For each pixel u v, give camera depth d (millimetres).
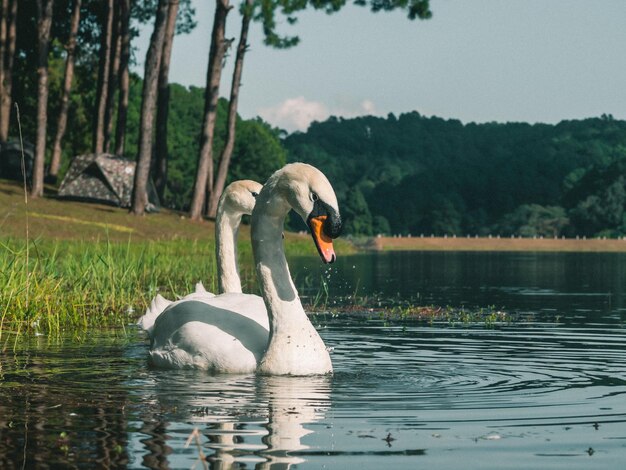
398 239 90250
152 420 6363
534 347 10773
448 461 5348
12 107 58562
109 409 6734
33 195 42812
